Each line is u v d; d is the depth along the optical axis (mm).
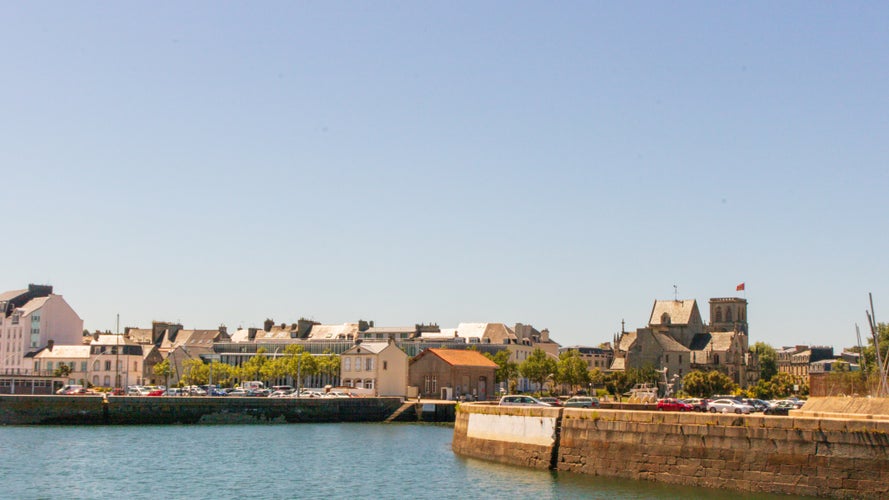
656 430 65875
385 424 149875
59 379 182250
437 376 183000
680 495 61469
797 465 57656
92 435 119250
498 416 83000
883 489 53812
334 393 170250
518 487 67688
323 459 94188
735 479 60594
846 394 82062
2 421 132375
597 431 70312
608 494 62875
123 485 76062
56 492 72375
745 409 101000
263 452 101062
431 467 84125
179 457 95625
